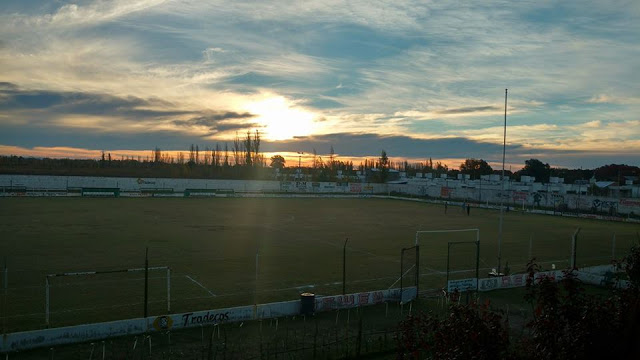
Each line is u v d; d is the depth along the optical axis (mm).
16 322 20344
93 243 39594
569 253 39688
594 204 74562
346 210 75125
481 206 86500
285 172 164250
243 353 17656
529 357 8547
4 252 35219
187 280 28000
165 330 19703
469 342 8125
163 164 148375
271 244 41250
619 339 7965
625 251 40906
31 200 77625
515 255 38531
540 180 138375
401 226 55750
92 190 88812
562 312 8578
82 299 23781
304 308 22312
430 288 27781
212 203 82125
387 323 21531
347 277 29734
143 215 60688
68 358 16766
